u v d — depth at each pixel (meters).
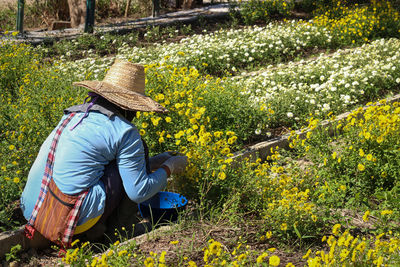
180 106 4.39
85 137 3.23
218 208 3.59
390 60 7.71
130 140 3.28
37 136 4.40
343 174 4.22
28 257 3.41
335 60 7.70
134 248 3.18
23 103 5.27
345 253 2.64
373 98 6.91
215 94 5.41
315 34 9.48
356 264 2.71
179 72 5.47
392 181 4.12
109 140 3.24
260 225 3.47
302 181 3.93
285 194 3.48
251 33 9.40
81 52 9.07
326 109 5.86
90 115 3.32
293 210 3.34
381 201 4.02
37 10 13.34
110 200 3.33
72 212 3.21
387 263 2.74
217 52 8.13
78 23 12.04
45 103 5.08
